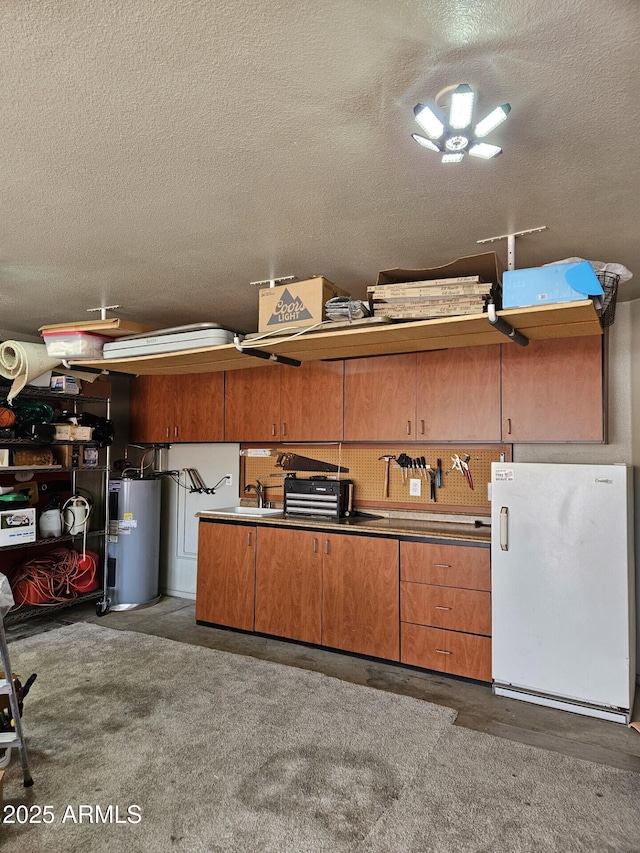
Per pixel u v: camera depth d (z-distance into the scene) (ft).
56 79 4.75
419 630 11.21
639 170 6.23
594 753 8.08
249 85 4.83
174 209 7.36
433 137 5.02
